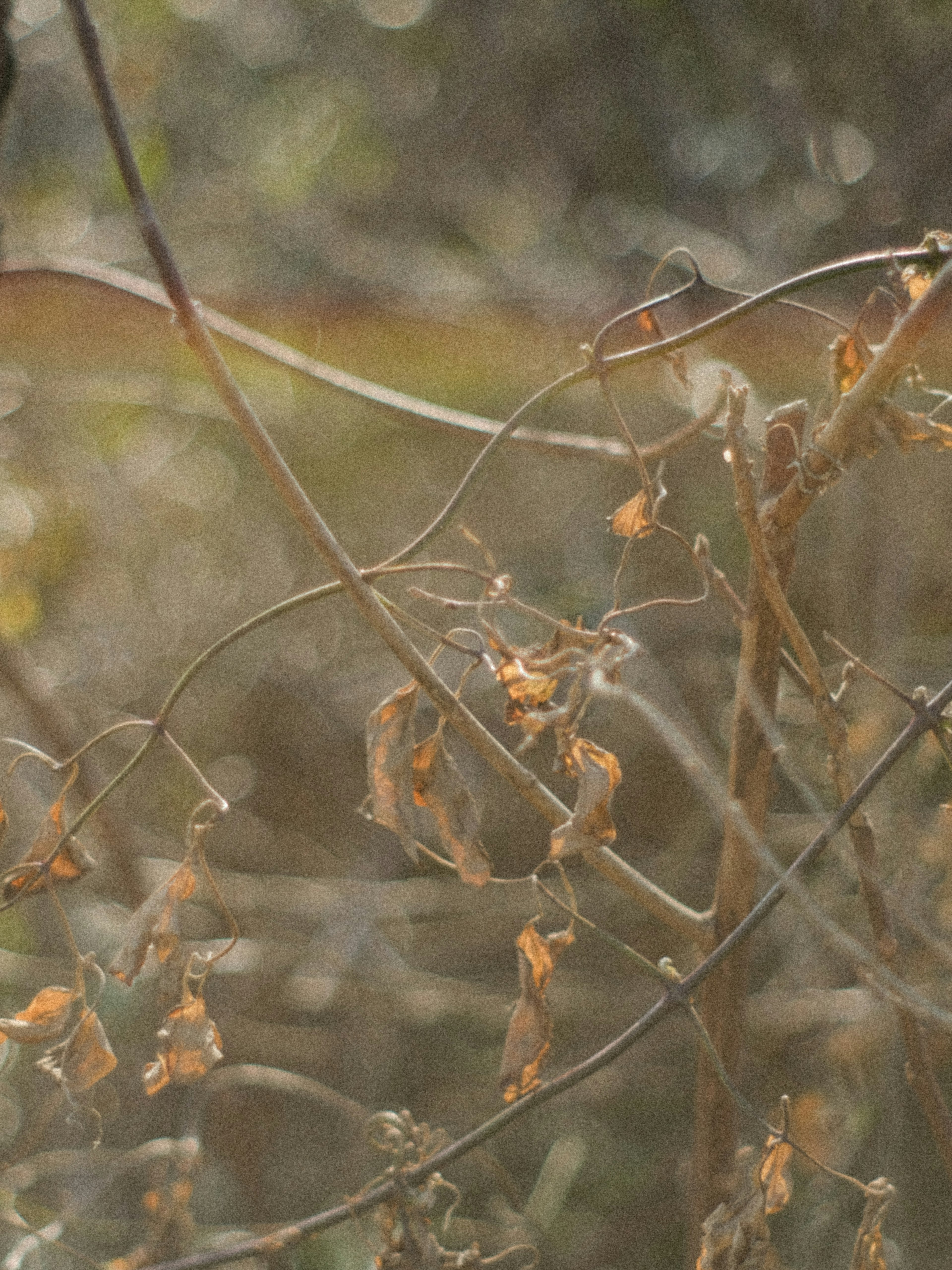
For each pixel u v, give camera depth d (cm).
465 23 397
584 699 172
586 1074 173
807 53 303
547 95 377
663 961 173
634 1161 245
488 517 338
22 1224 190
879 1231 174
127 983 173
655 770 292
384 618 172
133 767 174
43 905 274
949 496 223
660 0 342
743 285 305
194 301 176
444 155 402
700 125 346
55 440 328
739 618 175
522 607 172
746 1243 173
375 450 371
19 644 256
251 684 351
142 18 393
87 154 378
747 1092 228
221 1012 268
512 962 297
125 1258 195
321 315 388
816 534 254
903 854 199
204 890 302
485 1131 174
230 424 386
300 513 172
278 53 444
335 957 267
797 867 173
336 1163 246
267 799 345
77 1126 174
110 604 349
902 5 289
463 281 381
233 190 420
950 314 212
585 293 360
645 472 174
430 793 173
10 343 340
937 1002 198
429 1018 265
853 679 173
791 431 173
